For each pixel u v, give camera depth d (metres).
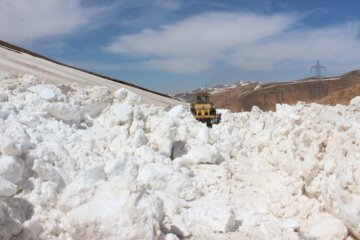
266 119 14.39
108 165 7.34
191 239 6.09
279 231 6.61
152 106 12.38
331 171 6.79
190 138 10.89
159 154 9.34
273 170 10.00
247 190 8.70
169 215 6.66
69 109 9.75
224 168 9.59
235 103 95.81
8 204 5.53
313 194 7.18
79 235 5.12
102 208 5.19
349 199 6.00
